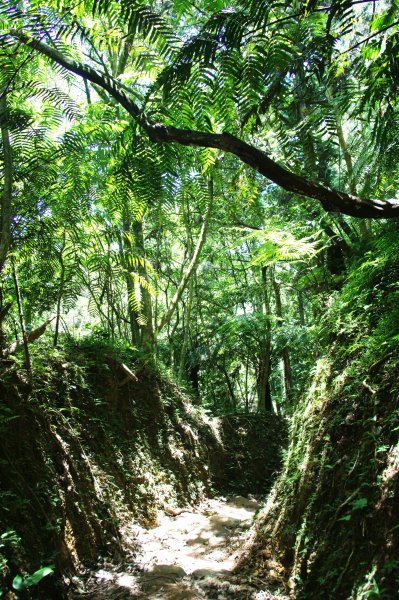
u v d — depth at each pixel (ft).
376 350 10.44
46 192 11.50
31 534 10.26
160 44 4.84
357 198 6.08
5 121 8.74
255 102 4.71
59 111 9.73
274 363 34.99
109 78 5.98
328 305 15.99
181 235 31.55
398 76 4.71
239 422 27.91
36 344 15.43
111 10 5.26
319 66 4.58
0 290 13.34
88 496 13.52
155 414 21.01
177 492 19.34
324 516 9.39
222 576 11.52
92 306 20.12
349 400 10.59
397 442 8.13
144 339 23.98
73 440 14.10
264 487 24.39
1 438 11.03
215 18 4.31
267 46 4.42
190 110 5.04
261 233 15.05
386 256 12.21
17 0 5.47
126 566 12.63
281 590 9.88
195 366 33.32
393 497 7.36
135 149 5.65
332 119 5.67
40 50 5.97
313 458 10.94
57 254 14.29
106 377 18.04
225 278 38.91
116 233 16.93
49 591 9.99
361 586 7.02
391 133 5.56
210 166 6.63
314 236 15.55
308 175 6.13
